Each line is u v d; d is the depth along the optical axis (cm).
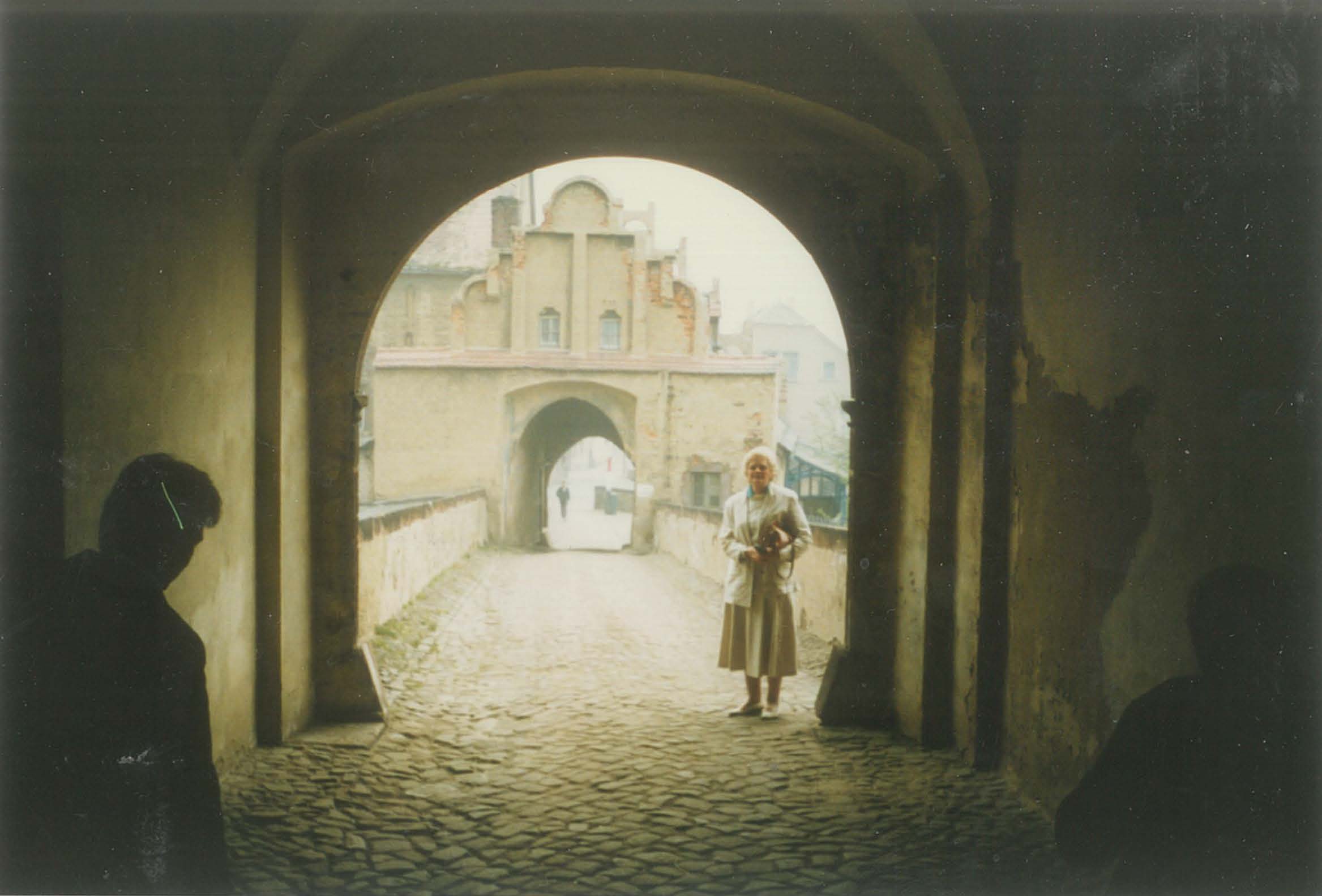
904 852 391
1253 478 276
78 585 197
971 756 507
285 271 529
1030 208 462
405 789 470
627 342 2466
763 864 380
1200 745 225
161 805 193
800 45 534
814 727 598
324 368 587
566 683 736
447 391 2347
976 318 506
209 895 198
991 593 493
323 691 586
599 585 1481
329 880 359
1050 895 344
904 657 584
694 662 835
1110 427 376
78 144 316
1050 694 432
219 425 457
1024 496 466
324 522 587
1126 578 360
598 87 575
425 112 581
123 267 350
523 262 2472
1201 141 311
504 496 2372
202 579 435
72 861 188
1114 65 377
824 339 4762
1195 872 219
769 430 2408
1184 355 320
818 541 939
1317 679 235
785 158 603
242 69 463
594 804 452
